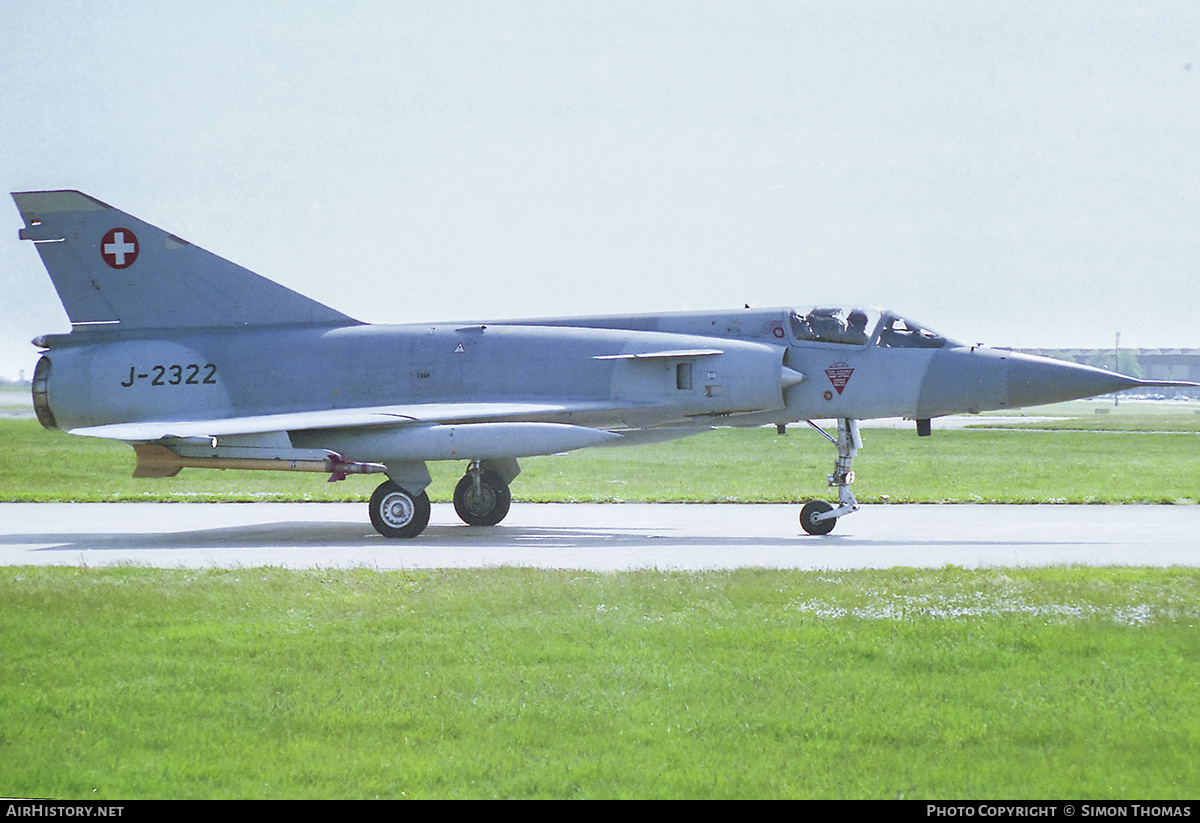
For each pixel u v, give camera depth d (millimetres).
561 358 36156
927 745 13586
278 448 34344
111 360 38656
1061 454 82312
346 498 50031
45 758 13352
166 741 13867
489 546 32094
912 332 34688
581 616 20250
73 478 63938
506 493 38469
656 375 35219
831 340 34938
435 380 36812
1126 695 15367
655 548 31172
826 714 14625
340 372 37406
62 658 17797
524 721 14445
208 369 38156
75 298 39438
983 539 32812
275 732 14164
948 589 22344
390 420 34344
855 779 12484
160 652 18109
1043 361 33969
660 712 14734
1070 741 13711
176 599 22141
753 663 17125
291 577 24766
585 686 15914
